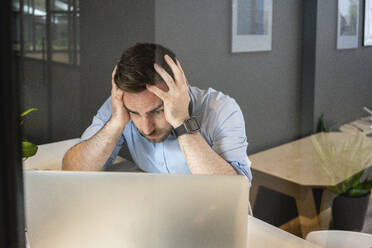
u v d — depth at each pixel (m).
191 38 1.32
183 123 1.37
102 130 1.44
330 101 1.38
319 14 1.31
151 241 0.56
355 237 1.44
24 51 1.42
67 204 0.56
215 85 1.34
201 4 1.30
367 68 1.36
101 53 1.39
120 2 1.34
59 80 1.43
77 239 0.56
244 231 0.57
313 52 1.34
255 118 1.37
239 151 1.37
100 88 1.41
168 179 0.55
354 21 1.34
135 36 1.34
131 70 1.36
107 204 0.56
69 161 1.46
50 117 1.45
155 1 1.30
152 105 1.37
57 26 1.41
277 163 1.40
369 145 1.38
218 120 1.35
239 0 1.30
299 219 1.43
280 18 1.33
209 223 0.57
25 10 1.40
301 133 1.40
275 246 1.38
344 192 1.43
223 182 0.56
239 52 1.33
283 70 1.36
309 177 1.42
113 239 0.56
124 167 1.46
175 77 1.34
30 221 0.56
